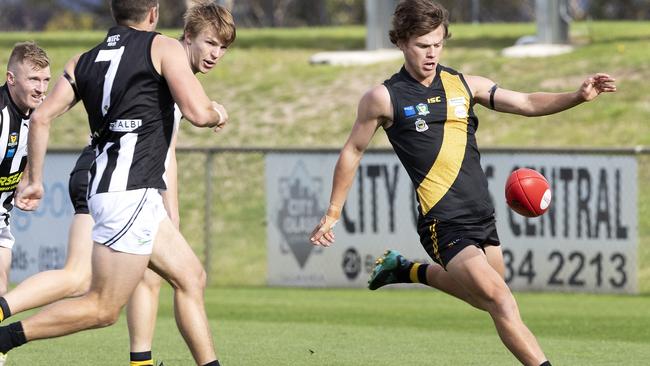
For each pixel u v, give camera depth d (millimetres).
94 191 19500
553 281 44656
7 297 22469
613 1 136375
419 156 21375
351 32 102812
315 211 46281
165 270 19969
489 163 44688
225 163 61969
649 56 75000
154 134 19562
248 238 55500
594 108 67312
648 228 52156
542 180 22641
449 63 79000
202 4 21375
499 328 20172
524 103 21781
